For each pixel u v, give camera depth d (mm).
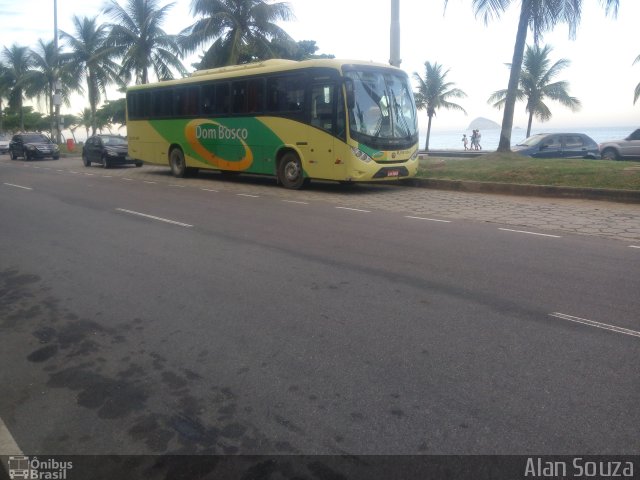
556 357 4309
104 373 4434
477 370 4145
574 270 6648
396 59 16984
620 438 3262
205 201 13461
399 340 4738
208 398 3951
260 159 16406
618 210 10914
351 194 14461
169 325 5336
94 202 13625
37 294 6473
